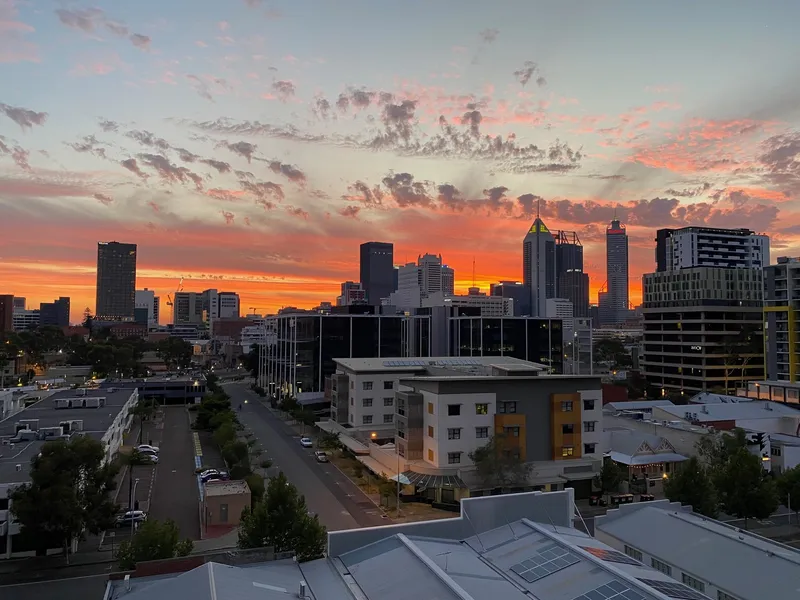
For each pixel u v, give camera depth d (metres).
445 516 68.00
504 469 71.81
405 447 78.69
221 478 81.19
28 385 161.88
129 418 114.81
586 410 80.88
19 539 52.59
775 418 98.94
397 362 111.62
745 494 61.44
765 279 151.25
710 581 38.94
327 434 102.75
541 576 31.16
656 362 171.75
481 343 172.88
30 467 59.41
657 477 79.44
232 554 33.34
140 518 64.25
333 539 34.69
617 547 47.25
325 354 146.88
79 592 46.81
